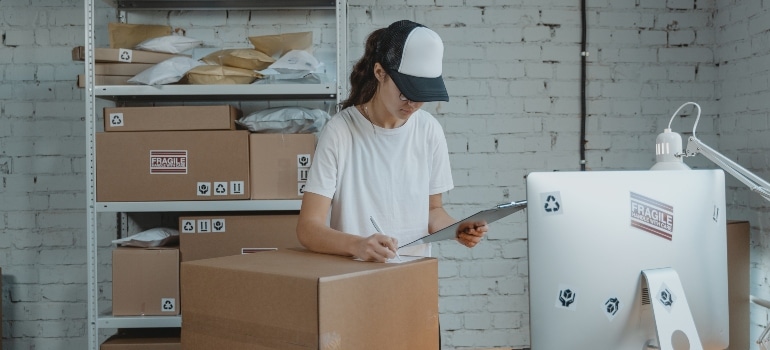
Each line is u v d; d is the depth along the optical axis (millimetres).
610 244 1186
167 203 2627
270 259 1405
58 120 3104
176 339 2676
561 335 1163
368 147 1711
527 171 3189
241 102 3117
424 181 1786
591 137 3207
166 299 2629
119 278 2629
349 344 1194
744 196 2977
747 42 2943
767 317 2814
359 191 1708
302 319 1164
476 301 3209
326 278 1148
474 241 1559
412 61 1525
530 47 3178
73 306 3133
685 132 3217
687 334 1194
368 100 1716
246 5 3039
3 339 3121
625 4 3197
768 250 2814
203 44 3078
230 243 2643
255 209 2631
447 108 3172
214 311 1303
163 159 2625
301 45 2859
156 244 2693
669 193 1236
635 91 3209
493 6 3160
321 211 1639
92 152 2635
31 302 3123
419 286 1356
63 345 3137
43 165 3109
